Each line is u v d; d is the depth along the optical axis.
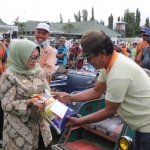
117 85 2.03
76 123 2.20
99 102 3.66
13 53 2.32
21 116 2.34
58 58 8.13
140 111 2.13
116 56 2.10
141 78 2.09
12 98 2.28
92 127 3.25
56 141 4.36
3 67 4.48
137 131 2.28
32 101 2.23
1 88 2.31
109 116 2.15
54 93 2.69
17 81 2.30
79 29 40.59
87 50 2.02
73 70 5.32
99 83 2.55
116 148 2.85
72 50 8.55
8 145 2.38
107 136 3.11
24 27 37.47
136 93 2.09
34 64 2.36
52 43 16.09
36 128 2.40
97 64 2.10
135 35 49.28
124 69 2.04
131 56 16.30
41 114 2.27
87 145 3.26
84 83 4.88
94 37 2.00
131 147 2.45
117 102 2.07
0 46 4.36
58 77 5.55
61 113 2.15
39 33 4.08
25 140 2.35
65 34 38.47
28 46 2.28
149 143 2.17
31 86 2.35
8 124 2.37
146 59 5.41
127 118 2.22
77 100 2.65
